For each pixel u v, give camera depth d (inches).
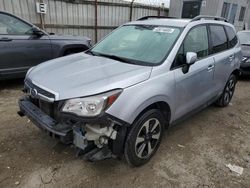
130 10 417.4
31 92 103.2
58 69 111.9
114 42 142.3
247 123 166.4
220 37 161.8
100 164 110.5
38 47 204.4
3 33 186.2
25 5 296.7
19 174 101.7
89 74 102.7
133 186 99.3
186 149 128.0
